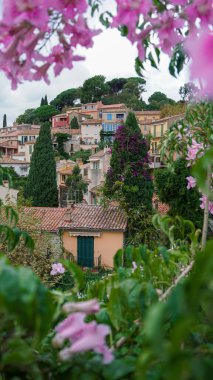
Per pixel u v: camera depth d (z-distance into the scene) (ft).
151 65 5.32
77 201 95.86
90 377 3.07
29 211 40.78
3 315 2.82
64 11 3.94
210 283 2.21
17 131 193.47
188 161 10.05
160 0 4.41
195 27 4.21
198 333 3.57
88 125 185.16
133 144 57.41
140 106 225.35
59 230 53.72
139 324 4.00
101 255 54.44
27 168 131.75
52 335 3.79
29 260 30.76
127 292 3.49
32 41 3.82
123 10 4.03
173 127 10.17
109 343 4.24
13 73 4.05
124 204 55.72
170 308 2.16
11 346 2.82
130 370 3.06
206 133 9.25
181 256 5.38
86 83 248.11
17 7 3.47
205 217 6.80
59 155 174.40
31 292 2.28
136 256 5.11
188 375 2.14
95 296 4.85
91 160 102.94
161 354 2.07
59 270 17.19
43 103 265.75
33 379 3.11
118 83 248.93
